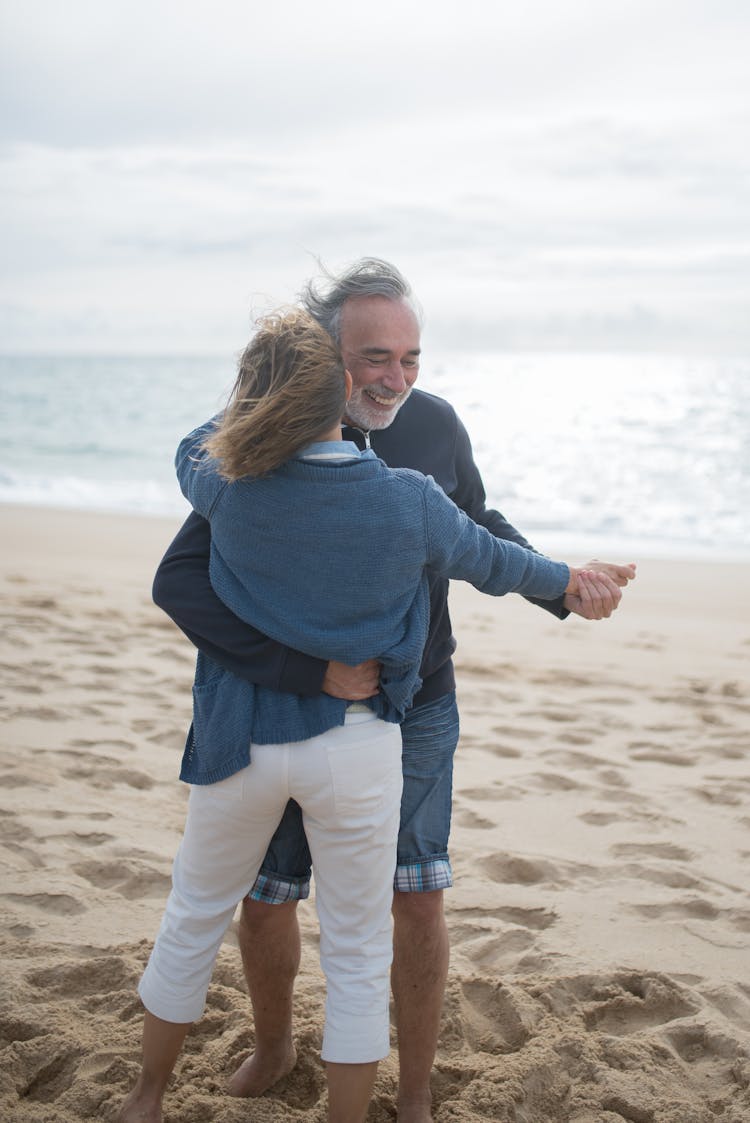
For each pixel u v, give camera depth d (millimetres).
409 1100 2393
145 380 49938
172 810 4230
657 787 4602
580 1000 2924
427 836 2420
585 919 3426
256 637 2066
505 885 3678
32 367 66375
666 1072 2584
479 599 8875
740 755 4992
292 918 2482
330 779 2047
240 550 2053
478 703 5809
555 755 4969
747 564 10312
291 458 2002
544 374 51031
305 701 2068
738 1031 2740
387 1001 2158
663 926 3387
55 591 8359
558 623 7973
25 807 4129
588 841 4055
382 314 2252
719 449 20156
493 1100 2418
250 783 2070
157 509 14766
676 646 7250
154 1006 2201
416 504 2033
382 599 2039
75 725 5141
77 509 14078
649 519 13602
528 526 13258
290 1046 2547
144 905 3422
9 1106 2357
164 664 6270
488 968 3133
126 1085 2422
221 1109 2406
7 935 3191
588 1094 2477
